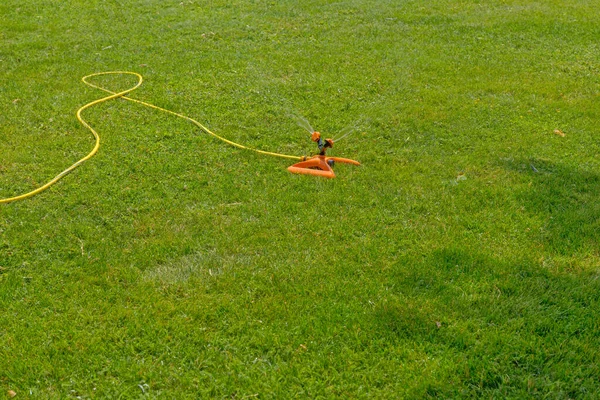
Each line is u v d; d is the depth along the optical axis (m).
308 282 4.21
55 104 6.90
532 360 3.59
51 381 3.46
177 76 7.79
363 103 7.15
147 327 3.81
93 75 7.78
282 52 8.72
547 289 4.19
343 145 6.16
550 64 8.51
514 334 3.79
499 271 4.32
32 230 4.77
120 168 5.66
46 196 5.22
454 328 3.81
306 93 7.35
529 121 6.77
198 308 3.97
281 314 3.92
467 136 6.40
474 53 8.88
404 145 6.20
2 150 5.91
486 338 3.74
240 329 3.80
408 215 5.00
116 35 9.29
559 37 9.56
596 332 3.82
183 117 6.65
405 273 4.29
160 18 10.12
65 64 8.14
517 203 5.17
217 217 4.94
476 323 3.86
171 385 3.45
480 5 11.07
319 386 3.42
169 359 3.61
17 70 7.90
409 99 7.29
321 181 5.47
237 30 9.60
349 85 7.62
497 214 5.01
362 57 8.58
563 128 6.62
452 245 4.59
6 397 3.36
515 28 9.88
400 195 5.27
